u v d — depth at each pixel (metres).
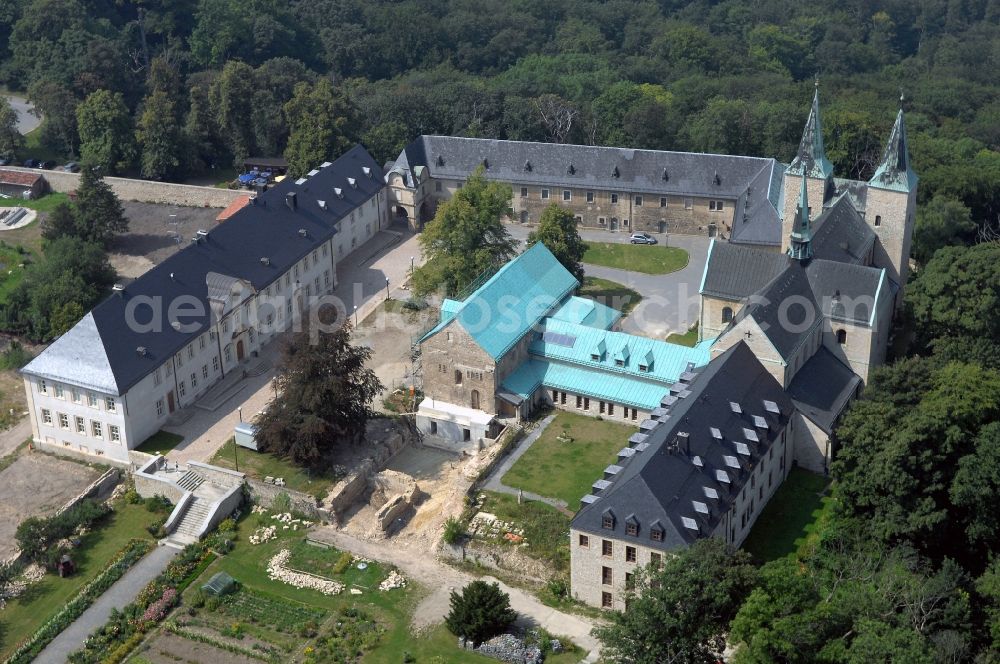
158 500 144.38
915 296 164.50
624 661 109.94
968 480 126.94
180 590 130.12
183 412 159.25
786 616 106.88
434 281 177.88
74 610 127.88
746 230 192.88
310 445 142.88
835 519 133.38
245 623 125.38
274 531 139.00
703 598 108.19
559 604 125.25
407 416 158.38
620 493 120.88
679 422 128.50
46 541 136.62
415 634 122.44
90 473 150.88
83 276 191.25
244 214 182.00
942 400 132.12
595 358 157.25
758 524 135.62
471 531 134.50
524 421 155.75
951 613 117.31
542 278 169.75
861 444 131.75
